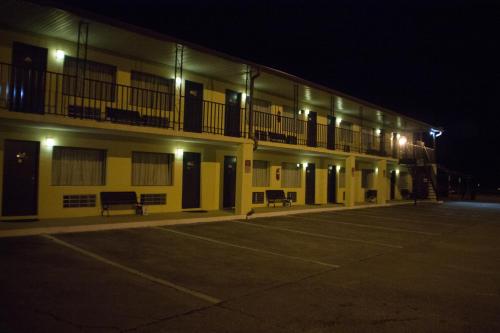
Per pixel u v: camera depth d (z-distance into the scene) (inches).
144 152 558.9
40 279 251.8
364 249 413.1
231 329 192.2
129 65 529.3
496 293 270.7
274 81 657.6
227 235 450.3
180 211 595.5
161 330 186.7
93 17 409.7
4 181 434.9
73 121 416.5
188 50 505.7
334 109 909.8
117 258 317.4
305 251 388.5
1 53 424.8
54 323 187.8
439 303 245.1
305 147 711.7
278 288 263.3
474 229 617.9
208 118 626.2
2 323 184.1
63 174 486.6
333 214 731.4
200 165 627.5
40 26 429.7
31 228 385.4
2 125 420.8
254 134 660.1
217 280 275.0
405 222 666.8
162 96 569.6
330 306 231.8
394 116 997.2
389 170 1187.3
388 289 271.4
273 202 759.7
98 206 506.9
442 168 1702.8
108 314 203.0
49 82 456.1
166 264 309.0
